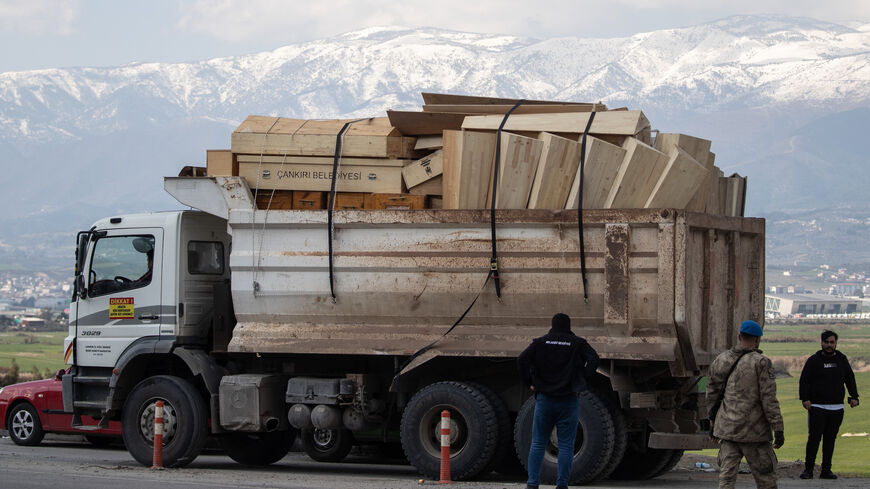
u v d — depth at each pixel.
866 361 155.62
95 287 17.72
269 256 15.41
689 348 13.34
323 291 15.10
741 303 15.95
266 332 15.56
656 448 14.55
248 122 16.14
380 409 15.74
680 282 13.26
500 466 16.88
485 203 14.43
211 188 15.82
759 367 11.19
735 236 15.32
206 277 17.53
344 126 15.84
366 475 16.08
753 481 16.17
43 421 24.52
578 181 13.97
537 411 12.38
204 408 16.62
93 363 17.62
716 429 11.48
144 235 17.38
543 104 16.11
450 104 16.19
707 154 15.02
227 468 17.50
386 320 14.88
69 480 14.27
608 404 13.87
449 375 15.07
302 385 15.85
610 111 14.38
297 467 18.30
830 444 16.89
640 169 13.79
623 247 13.47
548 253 13.88
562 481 12.26
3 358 147.25
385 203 15.02
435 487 13.51
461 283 14.31
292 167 15.56
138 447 16.75
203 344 17.33
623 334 13.60
